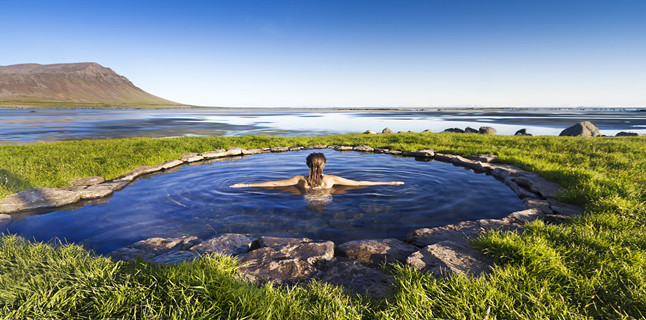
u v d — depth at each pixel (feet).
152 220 14.62
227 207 16.38
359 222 14.32
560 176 20.75
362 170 26.25
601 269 8.66
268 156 36.17
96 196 18.65
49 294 7.29
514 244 9.70
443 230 12.60
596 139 47.62
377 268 9.84
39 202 16.51
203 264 8.77
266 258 10.11
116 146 39.24
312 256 10.19
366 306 7.35
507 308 7.02
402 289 7.84
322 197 18.06
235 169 27.14
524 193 18.43
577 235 11.16
